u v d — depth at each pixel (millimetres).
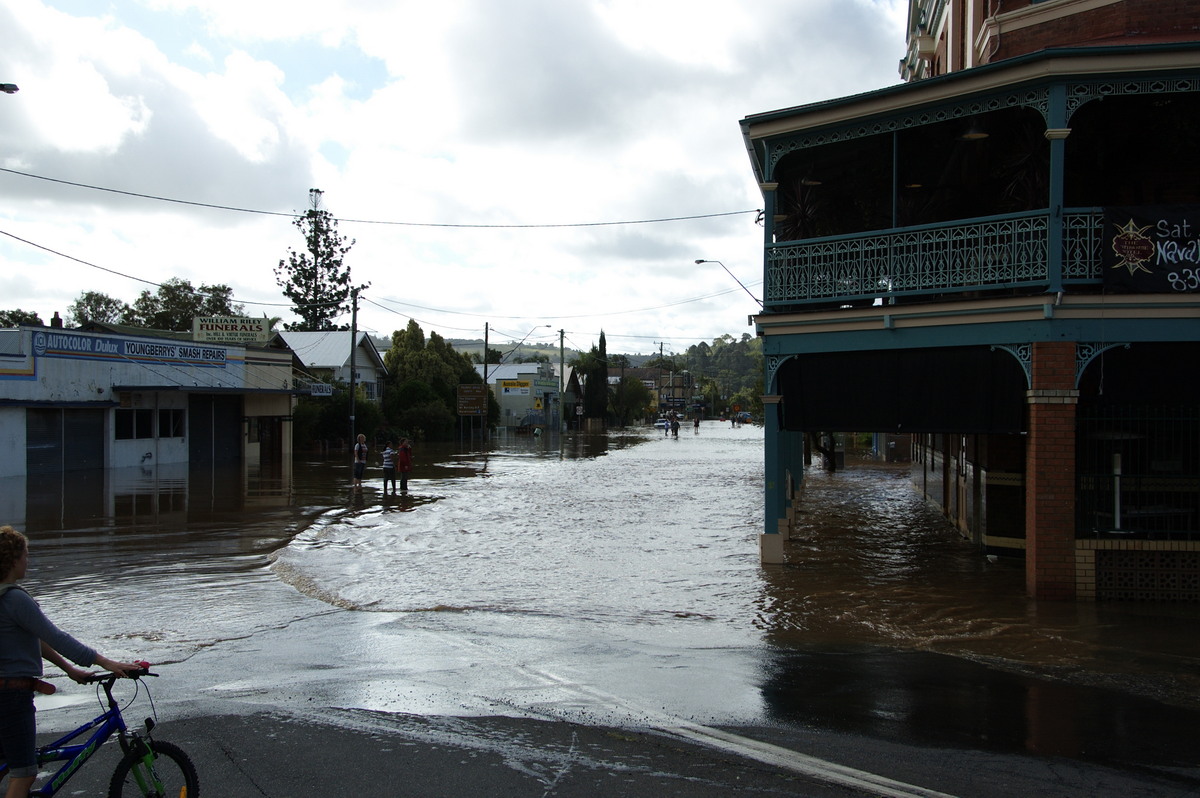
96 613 10367
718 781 5555
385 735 6344
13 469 26875
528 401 85938
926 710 6969
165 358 33219
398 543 16203
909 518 20172
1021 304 11086
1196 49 10398
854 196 16828
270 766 5742
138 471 30906
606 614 10562
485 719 6711
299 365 47906
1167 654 8625
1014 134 13516
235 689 7449
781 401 13523
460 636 9438
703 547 15930
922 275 12109
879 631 9672
